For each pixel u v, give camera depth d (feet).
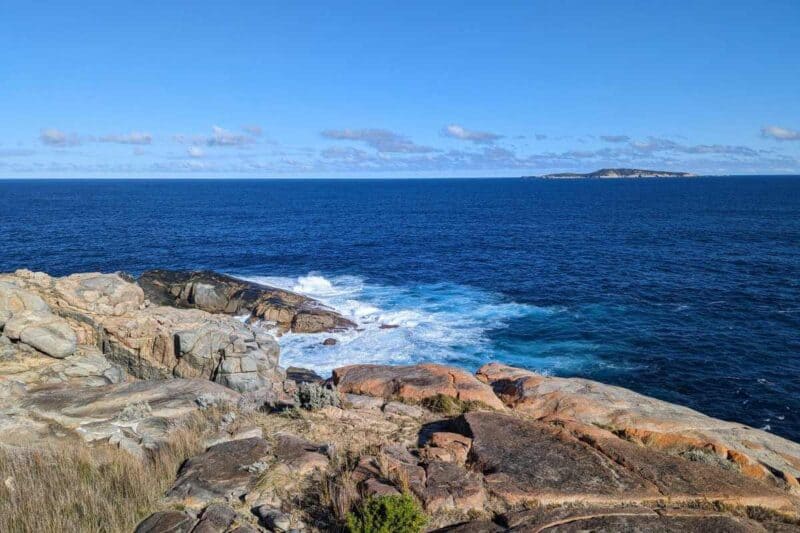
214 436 35.01
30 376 57.47
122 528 24.58
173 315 80.69
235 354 70.79
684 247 195.21
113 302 80.23
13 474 28.94
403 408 41.73
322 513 26.13
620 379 83.35
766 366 87.86
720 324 107.45
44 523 24.12
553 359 89.92
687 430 39.40
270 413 40.78
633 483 29.19
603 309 117.19
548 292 131.85
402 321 107.34
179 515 25.61
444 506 26.40
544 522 24.98
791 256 173.78
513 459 31.42
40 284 78.33
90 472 29.71
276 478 28.84
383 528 22.98
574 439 34.53
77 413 40.04
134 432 37.06
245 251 190.90
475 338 98.58
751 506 28.09
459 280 145.79
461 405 42.91
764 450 37.83
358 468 29.89
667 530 24.66
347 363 86.74
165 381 47.80
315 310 105.91
